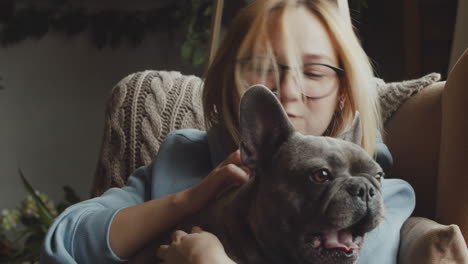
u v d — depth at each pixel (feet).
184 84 5.23
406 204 3.67
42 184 16.58
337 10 3.95
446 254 3.09
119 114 5.17
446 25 8.61
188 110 5.08
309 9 3.81
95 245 3.38
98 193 5.10
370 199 2.52
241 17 3.93
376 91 4.64
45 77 16.78
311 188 2.59
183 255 2.85
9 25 16.22
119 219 3.43
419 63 8.80
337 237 2.58
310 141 2.76
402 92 4.65
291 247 2.66
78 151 16.90
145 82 5.27
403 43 9.53
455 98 3.68
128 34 16.60
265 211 2.72
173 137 4.25
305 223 2.58
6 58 16.58
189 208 3.28
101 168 5.16
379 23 10.26
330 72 3.68
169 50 16.85
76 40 16.85
